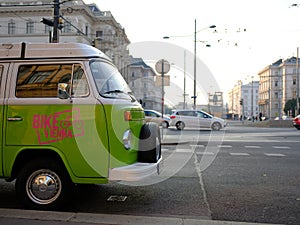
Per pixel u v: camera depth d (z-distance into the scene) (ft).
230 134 70.54
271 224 14.93
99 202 18.26
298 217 15.90
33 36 161.48
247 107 400.26
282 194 20.01
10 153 16.03
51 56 16.51
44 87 16.26
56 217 15.31
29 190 16.40
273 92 348.38
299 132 78.38
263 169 28.22
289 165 30.30
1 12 164.66
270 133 74.38
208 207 17.44
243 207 17.44
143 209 17.07
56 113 15.85
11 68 16.57
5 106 16.22
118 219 15.24
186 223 14.84
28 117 15.99
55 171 16.16
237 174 26.02
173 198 19.15
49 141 15.84
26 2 162.71
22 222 14.70
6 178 16.46
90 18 158.20
